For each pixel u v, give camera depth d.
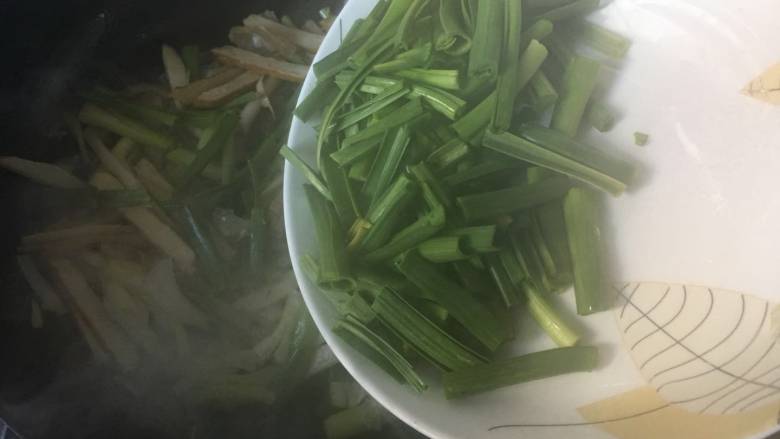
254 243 0.27
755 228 0.19
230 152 0.29
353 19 0.25
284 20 0.32
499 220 0.20
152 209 0.28
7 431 0.23
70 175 0.29
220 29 0.32
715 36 0.21
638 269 0.21
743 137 0.19
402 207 0.20
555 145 0.20
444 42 0.20
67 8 0.27
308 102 0.23
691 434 0.17
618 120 0.22
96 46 0.29
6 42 0.27
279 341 0.27
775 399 0.16
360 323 0.20
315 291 0.22
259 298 0.27
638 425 0.18
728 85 0.20
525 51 0.21
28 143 0.29
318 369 0.27
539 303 0.21
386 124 0.21
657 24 0.22
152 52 0.31
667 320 0.20
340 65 0.23
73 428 0.24
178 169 0.29
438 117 0.21
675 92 0.21
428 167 0.20
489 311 0.20
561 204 0.22
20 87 0.28
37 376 0.25
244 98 0.30
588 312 0.20
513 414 0.20
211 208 0.29
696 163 0.20
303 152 0.24
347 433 0.26
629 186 0.21
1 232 0.27
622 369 0.20
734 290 0.18
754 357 0.17
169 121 0.30
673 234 0.20
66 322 0.27
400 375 0.20
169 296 0.27
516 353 0.21
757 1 0.20
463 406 0.20
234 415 0.26
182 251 0.28
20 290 0.27
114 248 0.28
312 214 0.22
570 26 0.23
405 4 0.22
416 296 0.21
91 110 0.30
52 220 0.28
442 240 0.20
